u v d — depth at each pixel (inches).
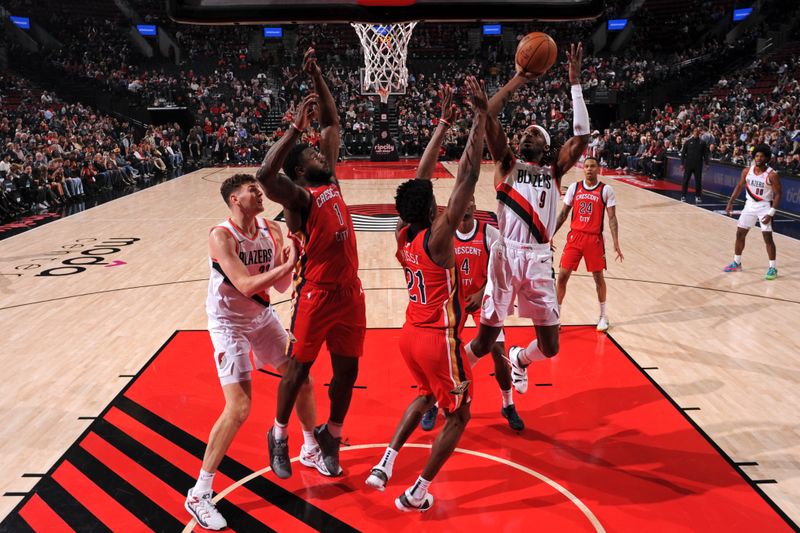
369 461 158.2
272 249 150.9
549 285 169.3
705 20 1169.4
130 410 183.9
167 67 1176.2
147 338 241.1
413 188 136.7
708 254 366.9
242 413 136.7
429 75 1195.9
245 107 1051.9
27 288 309.1
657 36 1215.6
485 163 852.6
